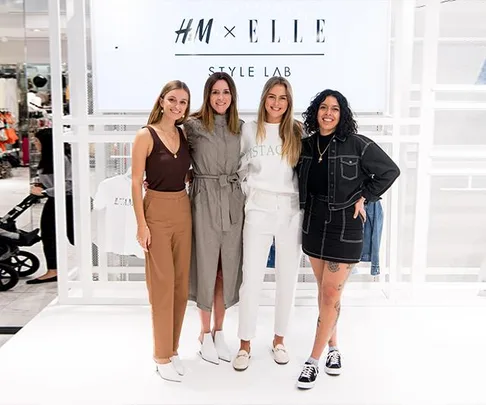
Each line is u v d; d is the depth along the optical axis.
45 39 5.89
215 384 3.33
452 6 5.00
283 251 3.50
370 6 4.36
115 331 4.07
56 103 4.34
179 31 4.38
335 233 3.25
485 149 5.07
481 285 4.79
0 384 3.31
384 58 4.41
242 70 4.42
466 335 4.03
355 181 3.24
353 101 4.46
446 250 5.27
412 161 5.09
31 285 5.50
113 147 4.82
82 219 4.48
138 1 4.35
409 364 3.59
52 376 3.41
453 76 5.09
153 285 3.35
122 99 4.45
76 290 4.82
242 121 3.57
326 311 3.34
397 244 4.79
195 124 3.43
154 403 3.12
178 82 3.27
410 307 4.55
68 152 5.34
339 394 3.23
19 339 3.93
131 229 4.49
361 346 3.84
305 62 4.42
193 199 3.49
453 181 5.20
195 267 3.58
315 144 3.34
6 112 6.29
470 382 3.37
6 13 5.79
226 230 3.46
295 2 4.36
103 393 3.21
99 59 4.41
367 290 4.80
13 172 7.09
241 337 3.57
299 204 3.44
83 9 4.30
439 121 5.13
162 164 3.25
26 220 7.19
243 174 3.56
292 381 3.38
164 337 3.37
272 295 4.62
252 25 4.38
